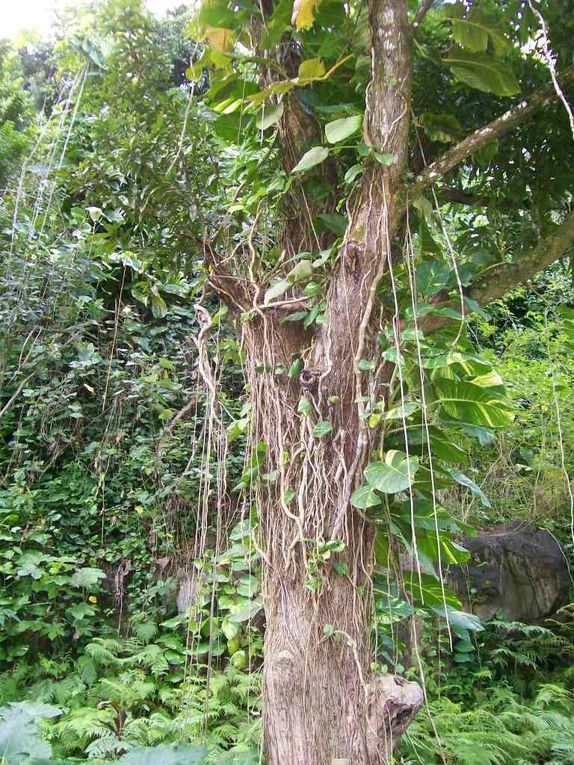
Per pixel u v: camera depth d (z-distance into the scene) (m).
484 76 2.20
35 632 3.90
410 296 2.07
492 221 2.83
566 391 5.26
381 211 1.93
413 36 2.05
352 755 1.69
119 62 2.17
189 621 2.59
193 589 3.88
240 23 2.19
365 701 1.75
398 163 1.91
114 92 2.19
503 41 2.16
